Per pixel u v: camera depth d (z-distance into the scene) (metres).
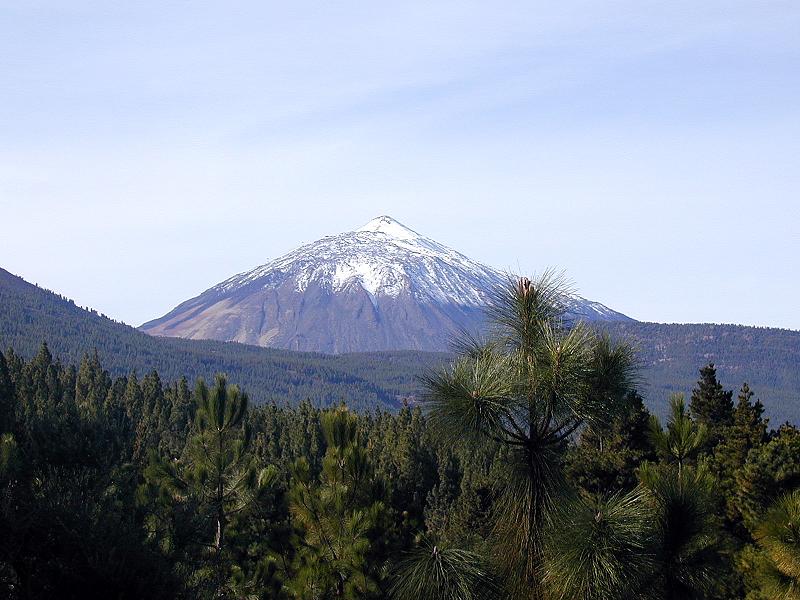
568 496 9.25
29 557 12.60
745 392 37.91
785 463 21.89
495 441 9.16
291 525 19.34
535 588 8.95
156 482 19.97
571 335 9.21
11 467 13.91
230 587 18.59
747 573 17.31
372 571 16.03
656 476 10.27
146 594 12.79
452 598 8.84
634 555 8.61
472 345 9.61
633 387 9.22
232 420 20.88
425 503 58.53
